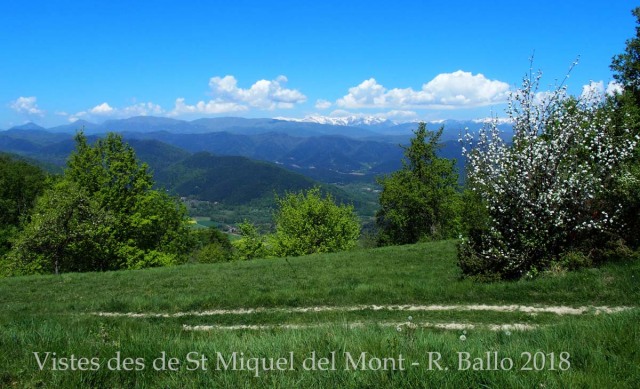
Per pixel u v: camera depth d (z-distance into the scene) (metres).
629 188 14.89
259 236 48.88
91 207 36.41
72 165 41.34
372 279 20.02
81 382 4.52
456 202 47.84
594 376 4.35
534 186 16.09
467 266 17.19
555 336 6.11
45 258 36.50
